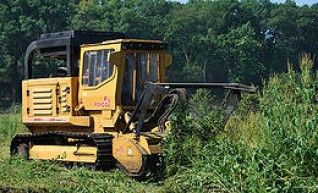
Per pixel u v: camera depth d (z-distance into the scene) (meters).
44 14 87.12
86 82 15.70
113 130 15.27
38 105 16.78
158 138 13.91
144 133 14.04
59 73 16.91
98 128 15.53
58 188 12.28
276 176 9.72
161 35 102.06
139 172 13.77
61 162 16.03
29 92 17.05
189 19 103.81
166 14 111.88
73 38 16.09
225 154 10.98
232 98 13.82
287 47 107.25
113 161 14.88
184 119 13.39
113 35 16.72
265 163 9.85
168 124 14.05
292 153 9.83
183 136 13.32
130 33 98.94
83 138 15.54
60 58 17.05
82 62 15.77
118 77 14.91
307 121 9.80
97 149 14.82
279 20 106.19
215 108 14.01
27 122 17.12
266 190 9.58
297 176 9.61
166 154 13.15
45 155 16.55
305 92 10.20
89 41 16.31
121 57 14.90
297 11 107.62
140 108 14.46
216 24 106.25
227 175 10.44
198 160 12.34
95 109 15.49
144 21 101.19
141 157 13.70
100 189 12.32
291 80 11.04
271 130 10.32
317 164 9.66
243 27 102.06
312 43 108.00
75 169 14.82
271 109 10.48
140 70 15.27
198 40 100.00
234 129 14.02
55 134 16.25
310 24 106.94
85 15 98.62
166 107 14.20
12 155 16.67
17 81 84.62
